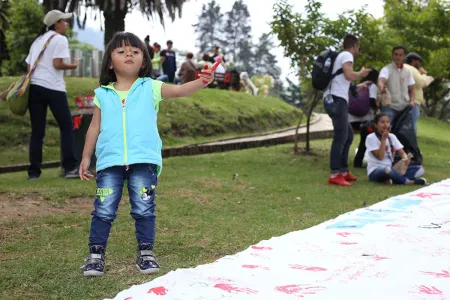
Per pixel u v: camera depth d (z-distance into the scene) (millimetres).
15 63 26031
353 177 7938
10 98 7477
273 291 2881
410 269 3283
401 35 19641
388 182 7684
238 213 5395
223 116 15672
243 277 3109
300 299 2768
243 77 25266
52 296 2986
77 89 14914
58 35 7555
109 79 3584
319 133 15758
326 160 10625
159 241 4223
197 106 15594
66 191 6336
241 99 18359
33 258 3701
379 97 9141
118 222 4848
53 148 11734
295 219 5125
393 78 8820
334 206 5836
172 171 8414
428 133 18750
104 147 3400
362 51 10930
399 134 8508
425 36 19422
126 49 3492
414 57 9977
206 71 3334
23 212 5230
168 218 5070
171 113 14555
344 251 3711
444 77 28109
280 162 10094
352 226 4473
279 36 11062
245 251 3691
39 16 25453
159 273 3406
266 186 7082
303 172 8789
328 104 7438
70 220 4934
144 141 3396
